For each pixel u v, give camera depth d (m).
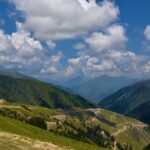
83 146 157.62
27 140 88.25
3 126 127.75
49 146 92.62
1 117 157.62
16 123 158.12
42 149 83.31
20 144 79.00
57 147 96.00
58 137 165.25
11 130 125.75
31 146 82.12
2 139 78.25
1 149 68.88
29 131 146.25
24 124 169.75
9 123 140.75
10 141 78.56
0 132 87.94
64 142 143.38
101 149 178.12
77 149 127.38
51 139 138.62
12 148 72.62
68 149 102.88
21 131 131.88
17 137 86.38
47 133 168.38
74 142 166.00
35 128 170.62
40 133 155.38
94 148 166.50
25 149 76.00
